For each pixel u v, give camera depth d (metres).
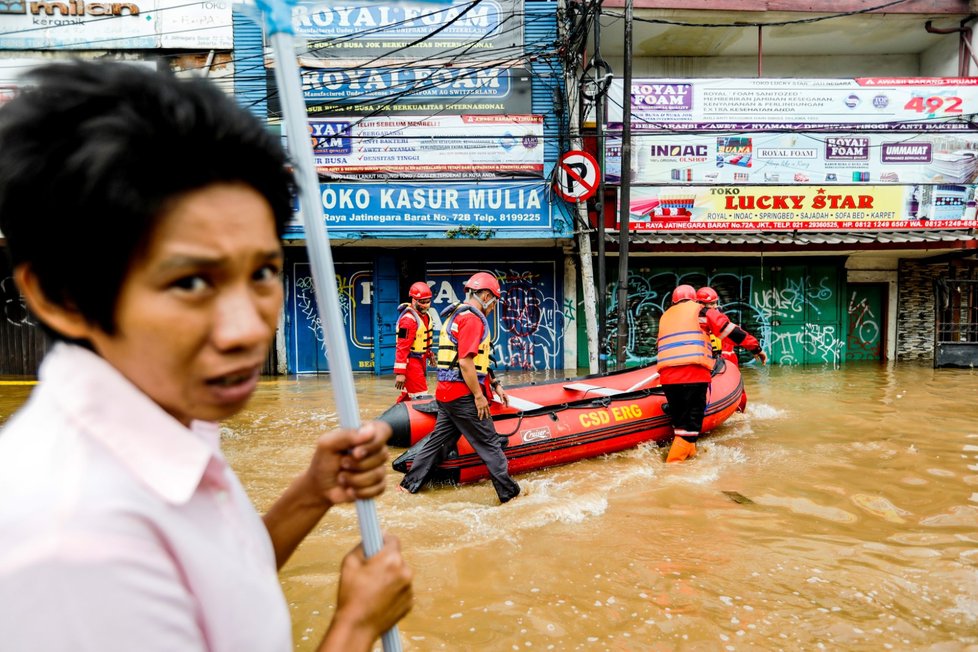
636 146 10.57
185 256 0.54
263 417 7.18
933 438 5.80
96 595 0.47
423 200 10.30
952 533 3.53
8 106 0.53
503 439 4.60
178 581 0.55
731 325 4.99
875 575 3.00
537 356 11.39
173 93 0.55
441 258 11.29
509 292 11.34
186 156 0.54
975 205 10.76
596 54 8.58
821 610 2.67
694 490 4.33
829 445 5.56
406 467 4.63
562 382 5.91
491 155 10.31
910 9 10.83
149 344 0.57
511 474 4.81
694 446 5.12
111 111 0.52
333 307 0.84
